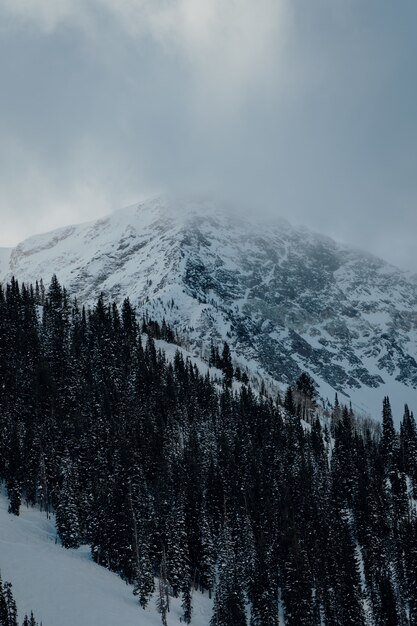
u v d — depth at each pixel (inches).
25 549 4256.9
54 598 3718.0
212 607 4790.8
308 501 6067.9
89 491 5029.5
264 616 4608.8
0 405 5910.4
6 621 3142.2
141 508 4953.3
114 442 5733.3
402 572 5620.1
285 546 5221.5
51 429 5590.6
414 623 5280.5
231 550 5027.1
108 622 3641.7
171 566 4665.4
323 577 5191.9
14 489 4805.6
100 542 4566.9
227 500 5841.5
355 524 6215.6
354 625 4936.0
